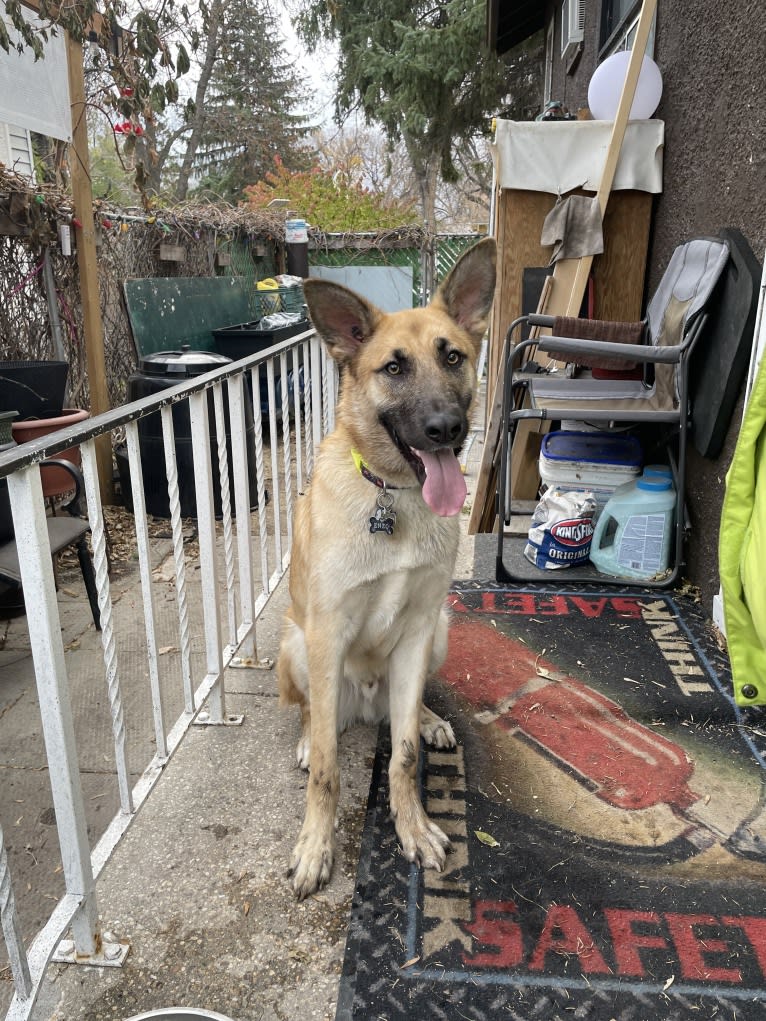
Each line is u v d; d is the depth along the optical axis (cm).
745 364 306
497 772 241
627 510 379
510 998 164
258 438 331
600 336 395
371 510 210
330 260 1215
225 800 231
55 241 507
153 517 535
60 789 158
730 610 256
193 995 167
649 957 174
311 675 214
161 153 1898
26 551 143
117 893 195
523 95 1780
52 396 421
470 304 249
